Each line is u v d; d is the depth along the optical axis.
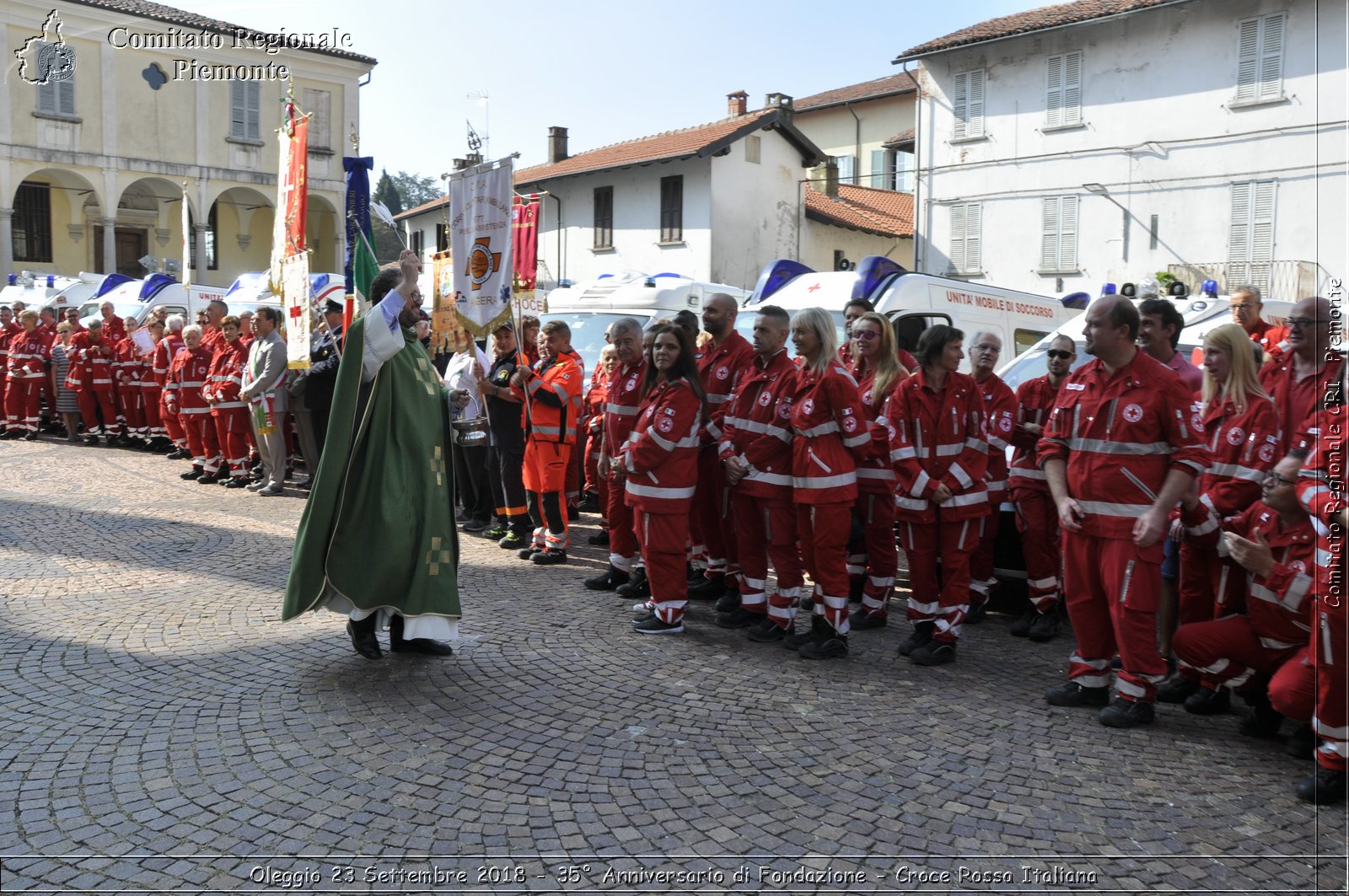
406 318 5.53
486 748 4.37
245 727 4.53
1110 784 4.20
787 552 6.12
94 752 4.24
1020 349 11.84
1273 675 4.59
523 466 8.38
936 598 5.90
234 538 8.60
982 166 25.06
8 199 26.61
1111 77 22.73
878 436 6.40
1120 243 22.77
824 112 38.59
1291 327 5.05
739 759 4.34
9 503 9.96
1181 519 5.32
